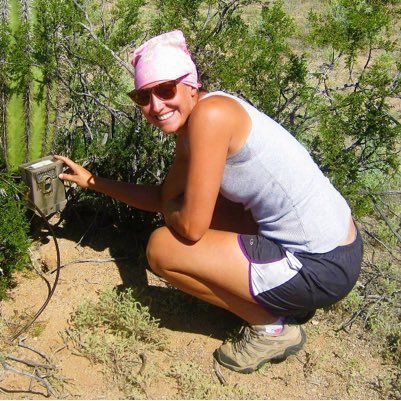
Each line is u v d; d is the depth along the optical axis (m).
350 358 1.68
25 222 1.73
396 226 2.27
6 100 1.77
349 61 1.98
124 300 1.70
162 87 1.39
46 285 1.82
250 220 1.68
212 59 1.91
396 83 2.04
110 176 1.98
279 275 1.47
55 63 1.83
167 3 1.96
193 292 1.57
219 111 1.37
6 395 1.49
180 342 1.69
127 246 2.00
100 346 1.62
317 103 1.98
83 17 2.07
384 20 1.94
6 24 1.76
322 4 4.61
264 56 1.88
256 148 1.42
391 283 1.92
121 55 2.12
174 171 1.59
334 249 1.49
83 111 2.02
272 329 1.57
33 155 1.87
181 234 1.49
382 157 2.56
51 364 1.56
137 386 1.54
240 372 1.61
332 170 1.89
